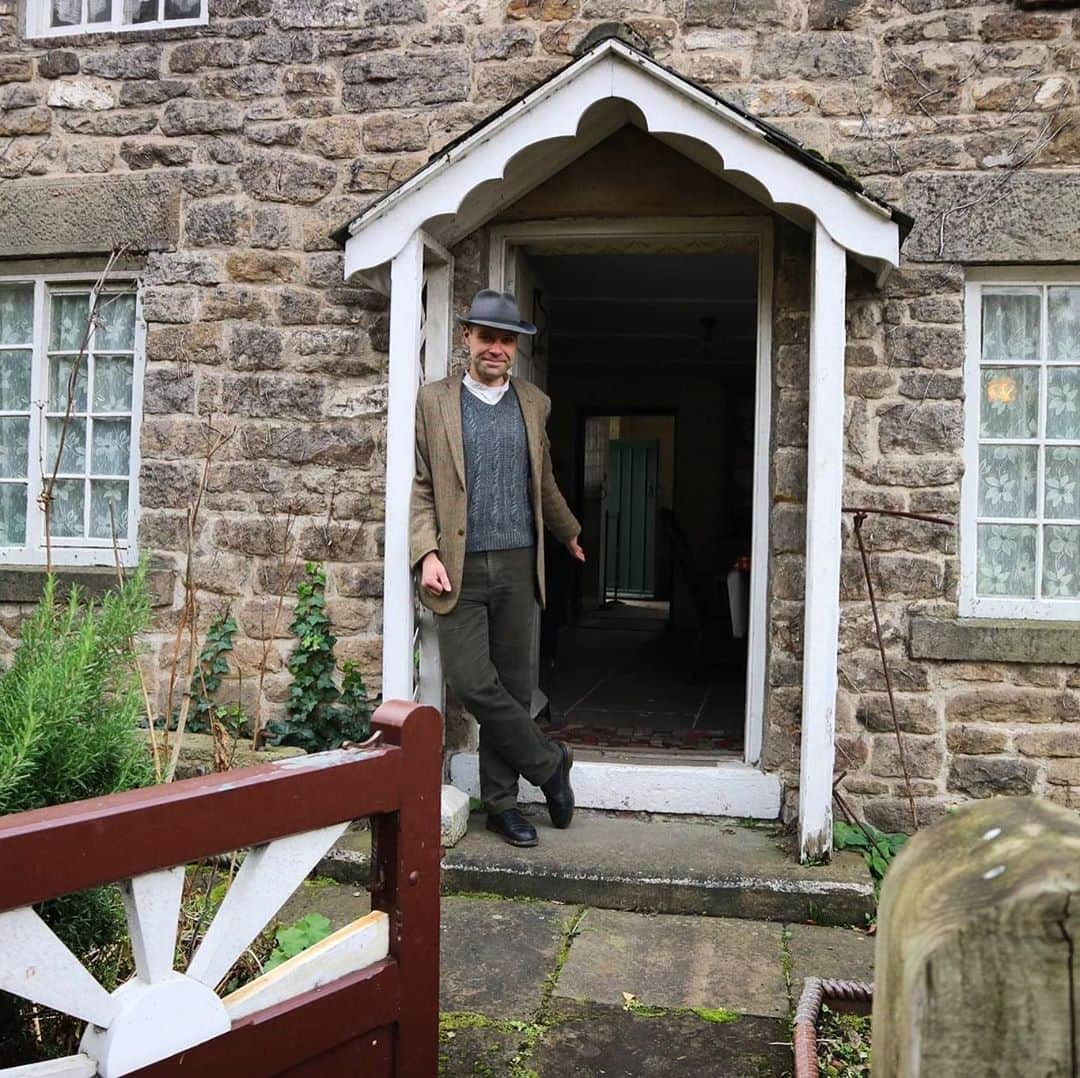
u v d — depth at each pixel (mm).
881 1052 1035
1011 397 4289
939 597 4137
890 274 4156
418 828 1830
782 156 3682
